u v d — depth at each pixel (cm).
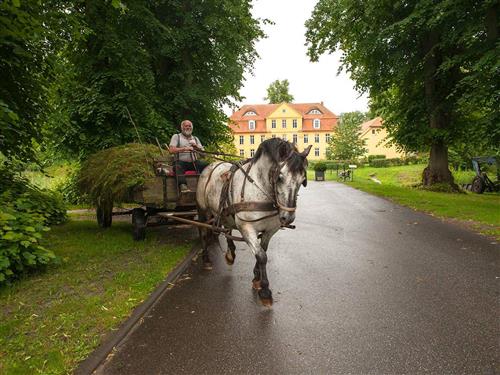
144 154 685
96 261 578
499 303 412
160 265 557
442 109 1555
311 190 1852
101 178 695
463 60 1271
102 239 730
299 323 371
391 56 1555
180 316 393
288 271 544
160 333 355
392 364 297
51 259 560
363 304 416
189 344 333
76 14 770
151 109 1077
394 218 991
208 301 434
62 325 360
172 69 1321
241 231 437
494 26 1121
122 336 346
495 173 2169
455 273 519
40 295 439
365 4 1429
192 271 554
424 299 427
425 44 1530
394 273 525
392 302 420
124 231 824
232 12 1275
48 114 760
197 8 1247
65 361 299
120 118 1049
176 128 1303
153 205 652
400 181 2809
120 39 1068
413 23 1272
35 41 627
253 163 431
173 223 712
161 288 466
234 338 342
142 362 305
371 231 827
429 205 1168
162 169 664
